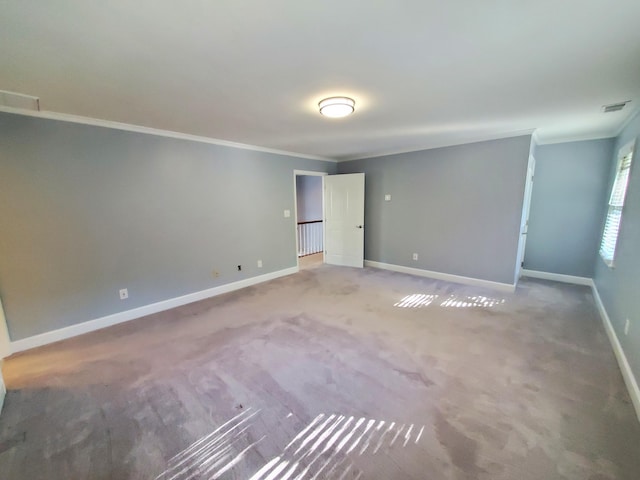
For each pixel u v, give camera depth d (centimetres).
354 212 558
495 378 212
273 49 155
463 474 139
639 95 232
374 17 127
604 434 161
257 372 222
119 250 314
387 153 516
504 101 244
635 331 202
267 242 477
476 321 310
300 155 523
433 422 171
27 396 197
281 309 350
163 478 139
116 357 246
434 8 121
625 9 122
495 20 131
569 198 429
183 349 258
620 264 268
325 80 196
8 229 249
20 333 259
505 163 392
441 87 212
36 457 151
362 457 149
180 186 360
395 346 259
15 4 112
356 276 499
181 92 215
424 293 404
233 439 161
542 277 465
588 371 220
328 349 255
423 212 484
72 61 165
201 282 392
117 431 167
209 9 119
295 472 141
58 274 276
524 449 152
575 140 415
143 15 123
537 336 276
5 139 243
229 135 365
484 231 421
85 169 285
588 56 167
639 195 231
